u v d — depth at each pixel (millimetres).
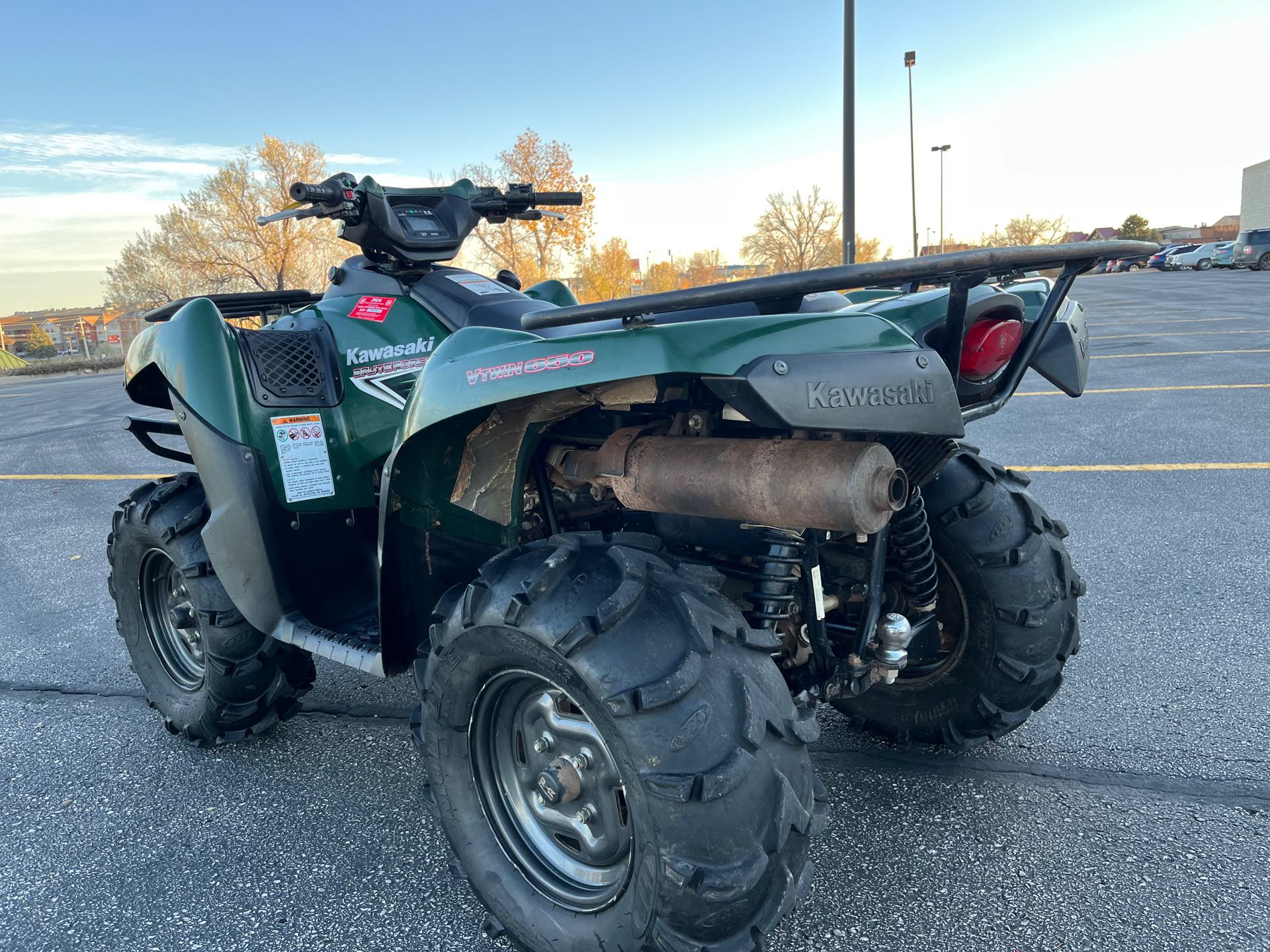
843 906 2051
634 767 1574
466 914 2143
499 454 2174
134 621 3201
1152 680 3068
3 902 2248
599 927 1770
